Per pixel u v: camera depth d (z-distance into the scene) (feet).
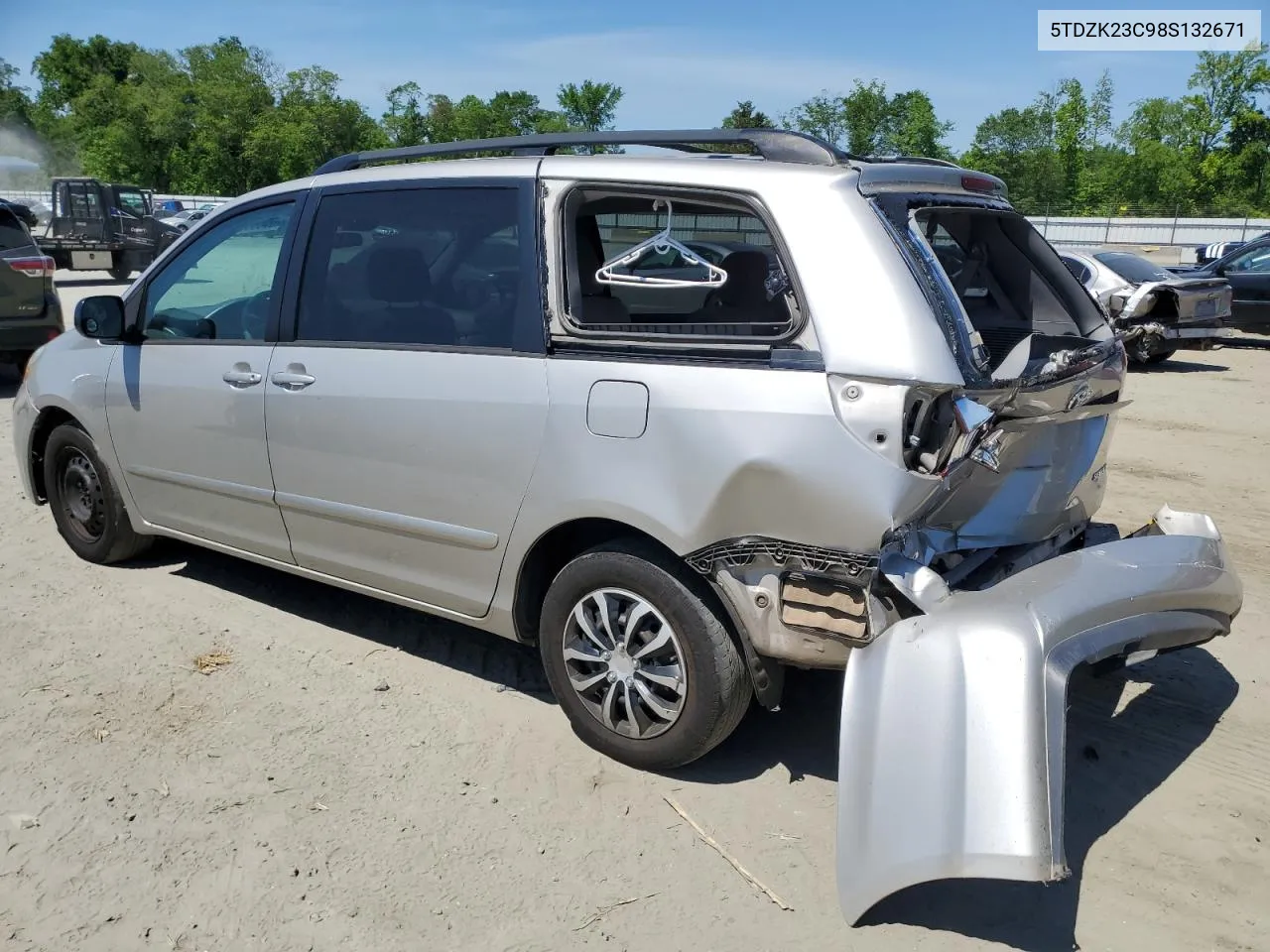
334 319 12.92
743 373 9.68
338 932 8.97
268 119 172.45
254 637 14.61
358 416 12.42
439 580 12.35
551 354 10.94
